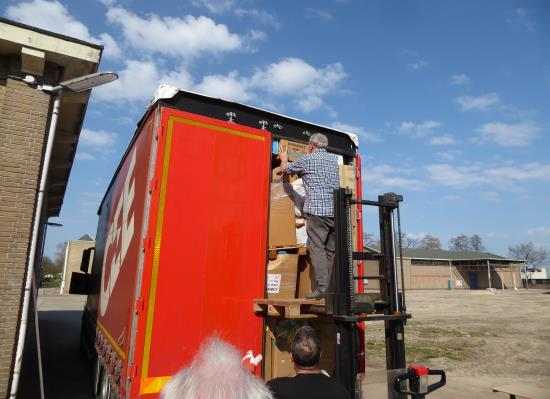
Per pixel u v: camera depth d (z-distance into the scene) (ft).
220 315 11.98
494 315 67.77
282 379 7.72
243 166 13.25
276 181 15.39
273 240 13.84
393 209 12.24
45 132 19.56
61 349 35.50
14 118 18.75
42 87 19.40
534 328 51.70
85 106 24.14
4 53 18.97
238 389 5.41
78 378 25.61
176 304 11.35
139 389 10.48
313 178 13.41
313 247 13.07
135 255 12.12
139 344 10.69
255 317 12.59
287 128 15.39
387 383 10.37
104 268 20.72
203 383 5.40
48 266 160.97
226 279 12.27
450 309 79.10
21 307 18.16
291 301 11.58
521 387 21.99
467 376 28.35
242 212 12.94
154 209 11.48
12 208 18.28
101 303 20.18
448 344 40.47
